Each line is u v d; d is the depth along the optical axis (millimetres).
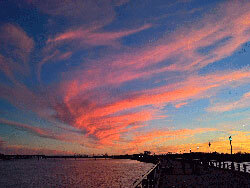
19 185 65312
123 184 57656
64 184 62250
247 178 22109
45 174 106750
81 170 129875
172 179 21875
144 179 9188
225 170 31781
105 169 130375
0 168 187250
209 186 17125
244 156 77062
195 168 27547
